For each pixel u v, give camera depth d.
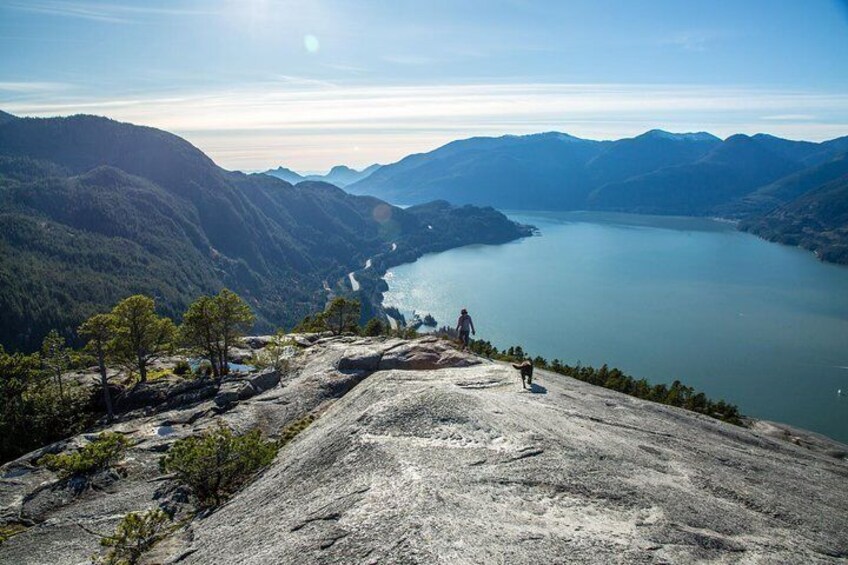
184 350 72.94
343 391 48.97
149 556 23.62
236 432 44.19
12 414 54.62
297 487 22.77
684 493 21.17
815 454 35.25
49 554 29.59
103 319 58.78
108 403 57.28
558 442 23.69
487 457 21.69
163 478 38.19
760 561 16.75
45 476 39.38
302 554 16.34
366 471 21.05
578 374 87.06
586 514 18.03
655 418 34.97
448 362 46.19
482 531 15.84
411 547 14.88
